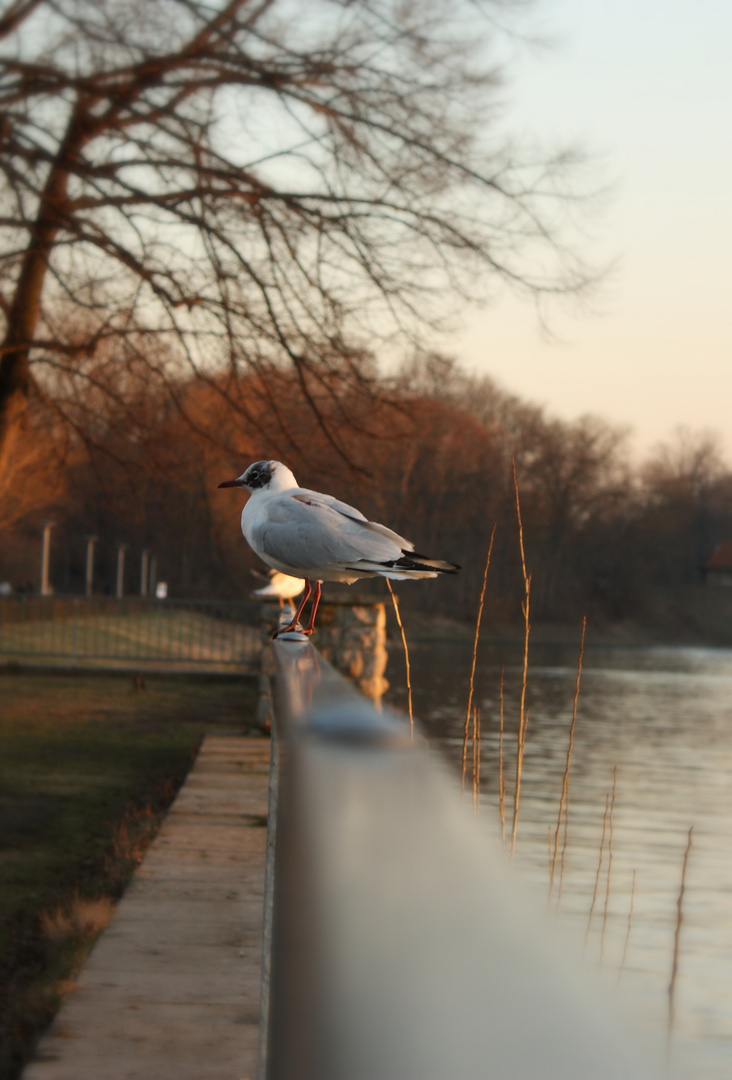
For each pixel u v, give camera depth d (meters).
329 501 3.93
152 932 5.19
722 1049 5.21
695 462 103.81
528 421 75.00
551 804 11.91
